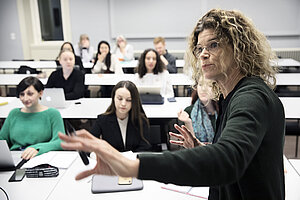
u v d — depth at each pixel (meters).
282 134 0.71
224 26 0.71
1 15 7.21
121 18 7.11
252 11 6.80
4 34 7.36
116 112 2.20
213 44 0.72
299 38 6.93
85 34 6.64
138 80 3.62
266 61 0.76
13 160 1.81
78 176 0.56
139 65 3.58
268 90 0.70
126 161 0.52
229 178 0.53
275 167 0.70
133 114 2.16
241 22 0.73
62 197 1.44
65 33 7.44
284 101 3.05
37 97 2.20
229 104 0.70
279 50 6.89
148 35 7.16
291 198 1.41
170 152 0.54
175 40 7.19
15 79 4.32
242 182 0.70
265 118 0.62
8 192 1.49
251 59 0.74
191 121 2.17
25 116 2.21
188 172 0.51
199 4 6.85
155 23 7.08
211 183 0.52
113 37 7.25
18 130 2.19
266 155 0.67
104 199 1.42
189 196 1.43
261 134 0.60
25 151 1.93
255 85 0.70
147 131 2.21
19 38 7.37
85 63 5.86
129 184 1.52
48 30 7.57
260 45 0.74
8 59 7.56
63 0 7.18
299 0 6.64
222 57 0.72
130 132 2.18
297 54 6.89
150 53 3.49
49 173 1.63
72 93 3.31
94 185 1.51
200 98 2.15
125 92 2.08
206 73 0.75
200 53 0.75
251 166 0.67
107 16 7.16
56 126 2.20
